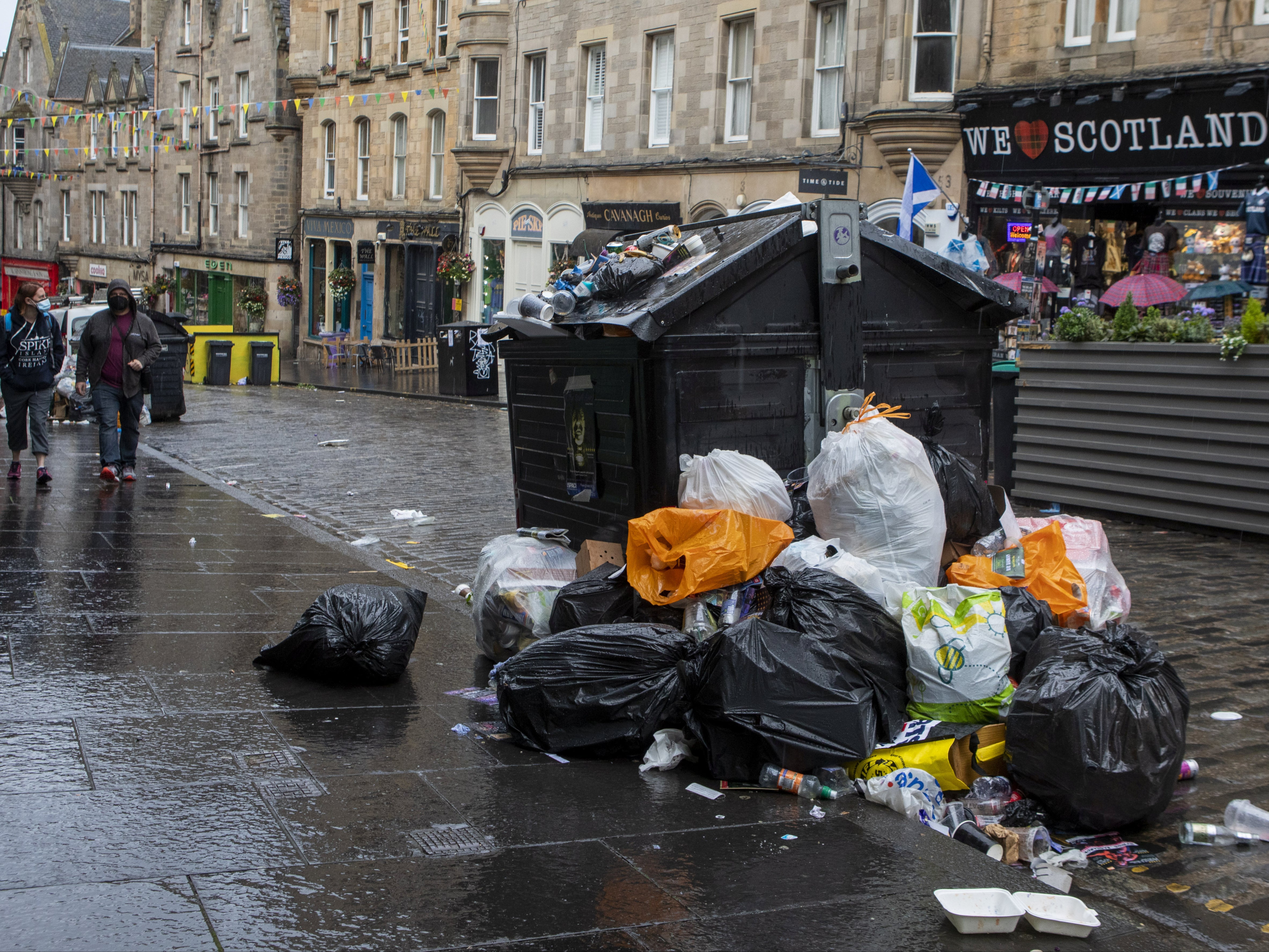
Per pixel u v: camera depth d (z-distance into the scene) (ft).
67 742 13.42
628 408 17.54
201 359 89.61
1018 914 10.03
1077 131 49.52
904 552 15.47
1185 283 46.09
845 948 9.62
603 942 9.55
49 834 10.91
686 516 15.30
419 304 107.45
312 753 13.69
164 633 18.56
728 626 14.10
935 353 19.03
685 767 13.97
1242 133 44.01
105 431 35.68
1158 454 29.63
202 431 55.93
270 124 125.39
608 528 18.33
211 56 138.21
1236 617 21.42
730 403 17.44
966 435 19.45
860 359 18.24
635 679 14.07
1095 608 16.83
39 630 18.21
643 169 76.64
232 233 136.46
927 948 9.70
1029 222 52.21
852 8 59.47
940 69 55.11
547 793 12.89
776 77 65.98
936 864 11.30
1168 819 13.11
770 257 17.46
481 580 18.10
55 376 34.09
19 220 194.18
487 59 92.99
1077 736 12.31
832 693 13.32
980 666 13.74
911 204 41.98
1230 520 28.17
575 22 83.46
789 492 17.34
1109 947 9.96
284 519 31.19
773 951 9.53
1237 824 12.71
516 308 19.61
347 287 114.42
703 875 10.90
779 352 17.70
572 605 16.06
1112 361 30.58
